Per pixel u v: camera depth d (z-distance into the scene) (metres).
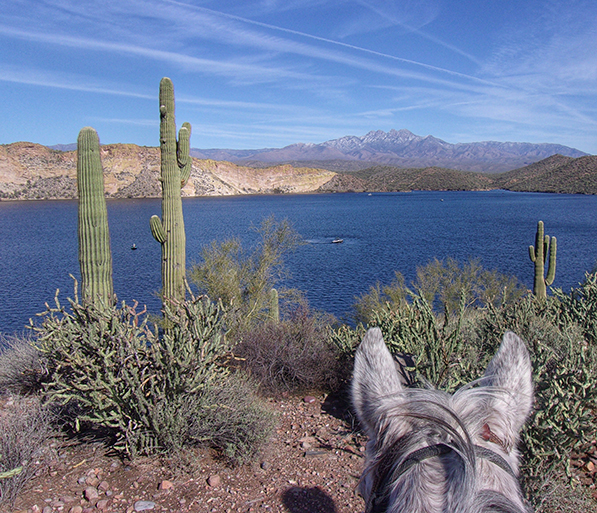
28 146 196.25
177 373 4.10
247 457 4.00
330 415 5.07
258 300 8.99
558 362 3.96
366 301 12.76
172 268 7.71
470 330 5.88
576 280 27.92
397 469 1.02
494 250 44.88
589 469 3.47
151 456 4.08
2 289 28.61
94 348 4.11
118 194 179.38
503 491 0.98
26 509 3.35
